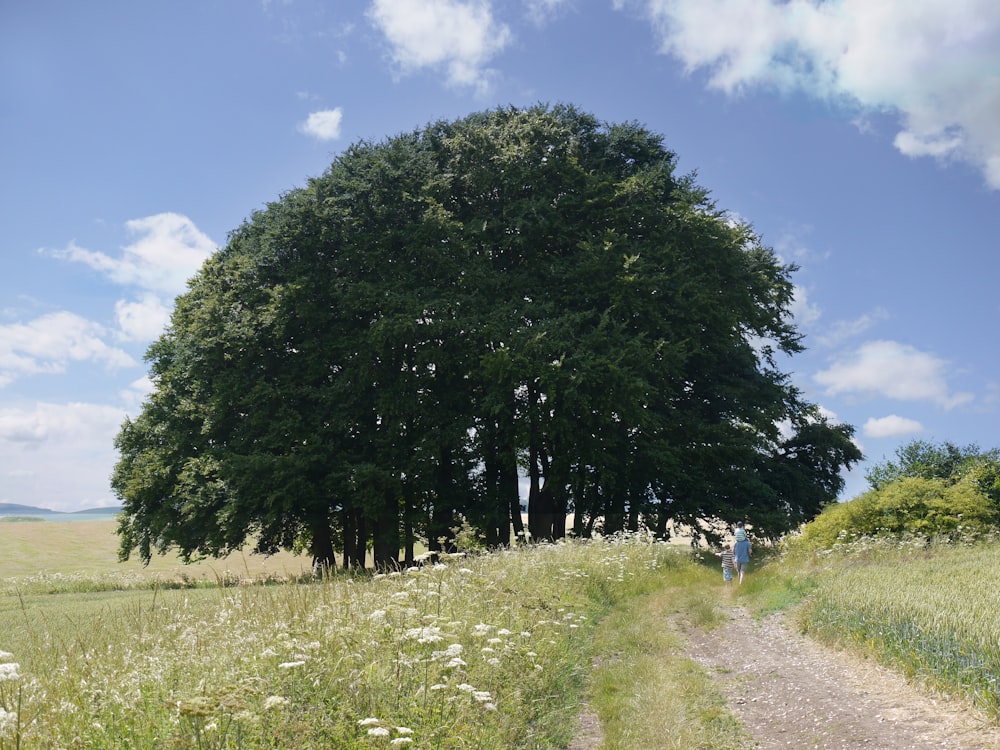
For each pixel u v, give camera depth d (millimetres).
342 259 27000
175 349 31094
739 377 33375
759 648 10680
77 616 14180
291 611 8305
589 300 26969
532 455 28750
